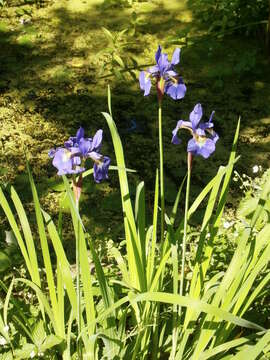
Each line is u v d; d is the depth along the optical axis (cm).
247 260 92
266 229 91
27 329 100
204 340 90
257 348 80
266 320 107
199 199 94
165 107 175
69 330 89
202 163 156
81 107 175
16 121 168
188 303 79
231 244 117
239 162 156
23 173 151
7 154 157
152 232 99
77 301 89
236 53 198
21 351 95
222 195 92
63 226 136
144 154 158
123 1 225
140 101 178
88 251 122
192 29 210
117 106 175
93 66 192
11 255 120
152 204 143
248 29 205
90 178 150
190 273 109
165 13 219
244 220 115
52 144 160
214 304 89
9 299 97
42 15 216
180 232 109
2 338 97
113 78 187
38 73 188
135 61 194
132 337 101
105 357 93
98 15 217
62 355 96
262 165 155
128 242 94
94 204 142
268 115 173
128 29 208
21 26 209
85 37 205
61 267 88
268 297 110
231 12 205
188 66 193
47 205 142
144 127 168
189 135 166
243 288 87
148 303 92
